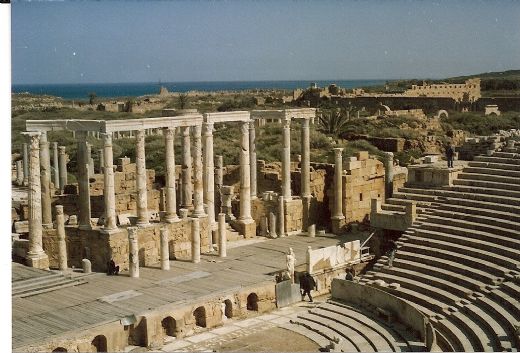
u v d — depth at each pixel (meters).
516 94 151.00
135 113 130.25
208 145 49.66
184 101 145.38
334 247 45.03
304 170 55.38
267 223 54.22
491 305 33.56
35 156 40.44
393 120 102.75
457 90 147.12
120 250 42.78
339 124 94.69
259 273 42.56
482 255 38.34
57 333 31.14
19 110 137.88
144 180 44.50
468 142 56.97
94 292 37.84
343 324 37.12
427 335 32.56
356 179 55.75
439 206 45.34
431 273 39.12
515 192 42.69
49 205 44.72
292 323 38.16
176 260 45.62
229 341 35.50
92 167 61.38
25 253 41.69
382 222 47.41
